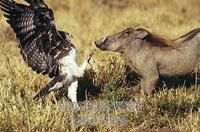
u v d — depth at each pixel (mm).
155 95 17500
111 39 18094
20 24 16312
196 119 15602
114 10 33688
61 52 16594
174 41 18188
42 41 16500
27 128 15305
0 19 27578
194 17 32531
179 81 19031
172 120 16266
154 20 29344
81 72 16656
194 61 18078
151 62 17953
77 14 33000
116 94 17922
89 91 18906
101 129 15766
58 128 15383
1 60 20859
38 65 16719
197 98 17438
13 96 16359
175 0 34469
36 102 16453
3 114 15594
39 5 16156
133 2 35031
